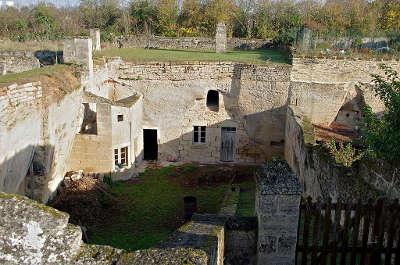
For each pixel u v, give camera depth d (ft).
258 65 68.95
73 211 48.88
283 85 69.41
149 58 72.64
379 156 32.01
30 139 45.62
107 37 104.53
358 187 32.27
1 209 16.25
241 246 27.66
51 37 111.04
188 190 59.98
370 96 70.54
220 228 25.76
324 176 39.73
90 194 52.85
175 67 69.82
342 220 34.14
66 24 133.80
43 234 16.35
